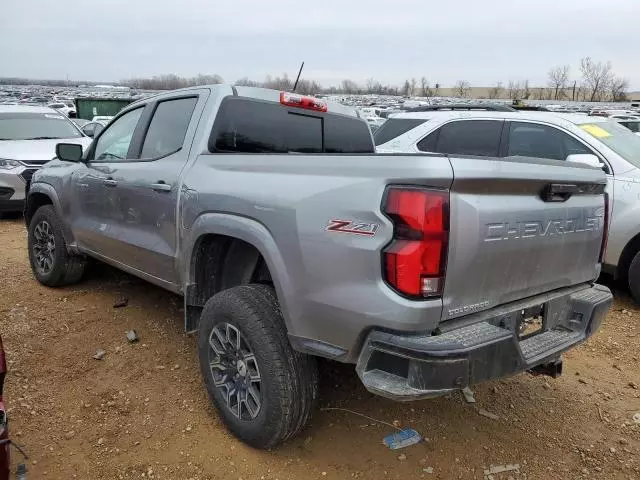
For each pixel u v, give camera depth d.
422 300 2.33
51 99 49.47
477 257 2.47
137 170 4.04
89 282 5.66
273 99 3.95
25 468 2.88
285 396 2.83
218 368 3.24
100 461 2.98
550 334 3.06
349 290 2.48
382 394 2.37
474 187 2.41
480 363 2.37
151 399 3.58
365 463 3.03
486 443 3.26
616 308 5.57
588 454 3.20
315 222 2.61
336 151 4.40
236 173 3.20
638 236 5.45
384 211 2.37
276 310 2.92
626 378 4.14
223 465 2.97
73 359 4.05
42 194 5.61
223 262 3.59
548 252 2.90
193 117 3.75
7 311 4.82
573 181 2.97
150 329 4.57
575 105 38.03
